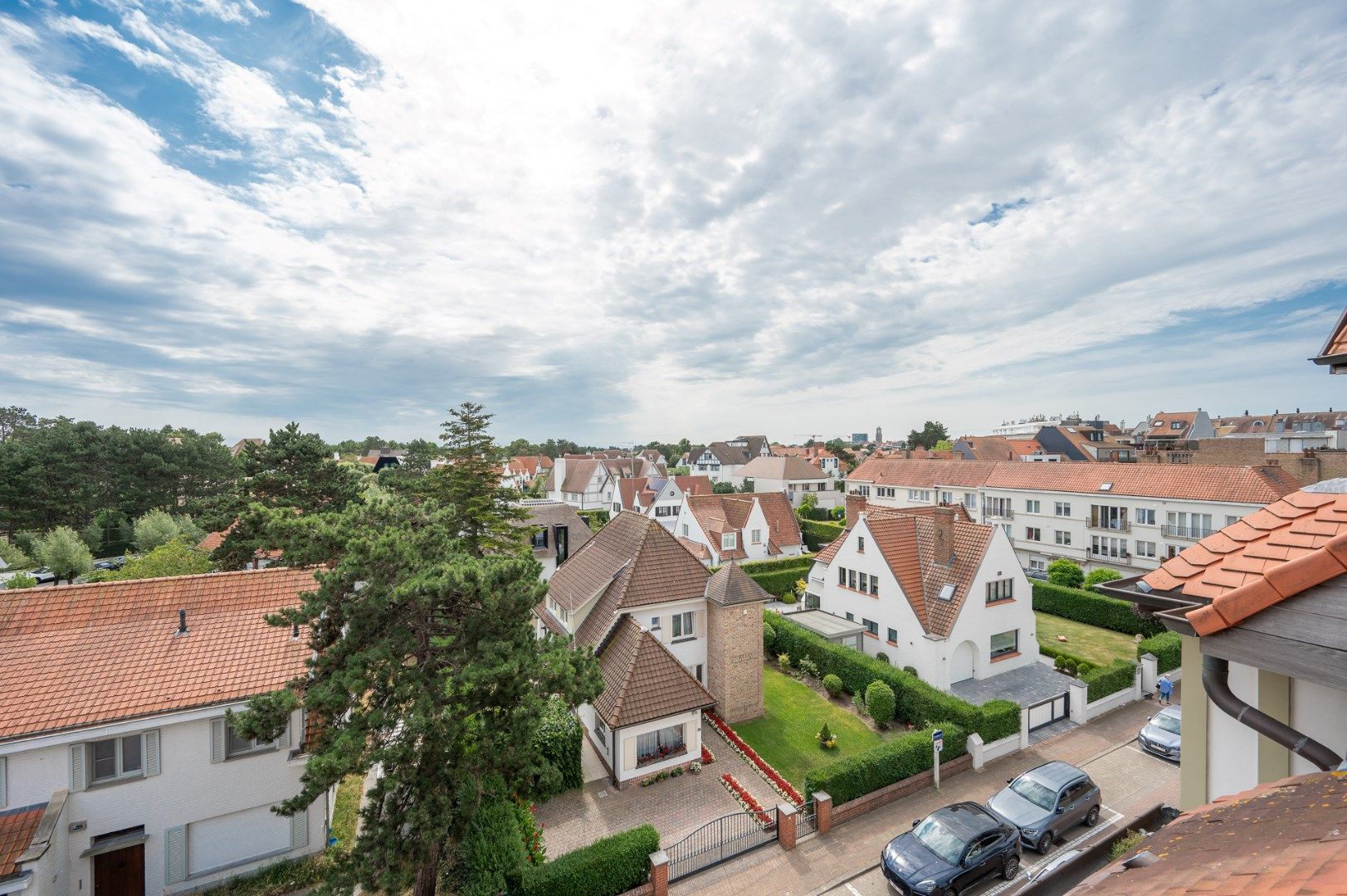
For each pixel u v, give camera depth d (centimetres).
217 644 1764
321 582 1474
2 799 1442
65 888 1480
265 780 1708
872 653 3038
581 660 1559
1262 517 720
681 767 2155
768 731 2439
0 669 1562
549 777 1466
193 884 1631
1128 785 2050
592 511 8275
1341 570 500
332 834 1870
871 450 16225
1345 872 328
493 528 3578
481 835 1552
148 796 1580
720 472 10906
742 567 4534
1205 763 727
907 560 3012
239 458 4003
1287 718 629
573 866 1514
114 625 1744
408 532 1859
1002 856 1619
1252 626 548
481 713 1468
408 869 1343
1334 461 4509
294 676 1705
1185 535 4262
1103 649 3244
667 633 2581
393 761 1299
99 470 6669
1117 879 479
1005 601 2881
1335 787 466
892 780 2003
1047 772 1895
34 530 5981
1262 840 427
